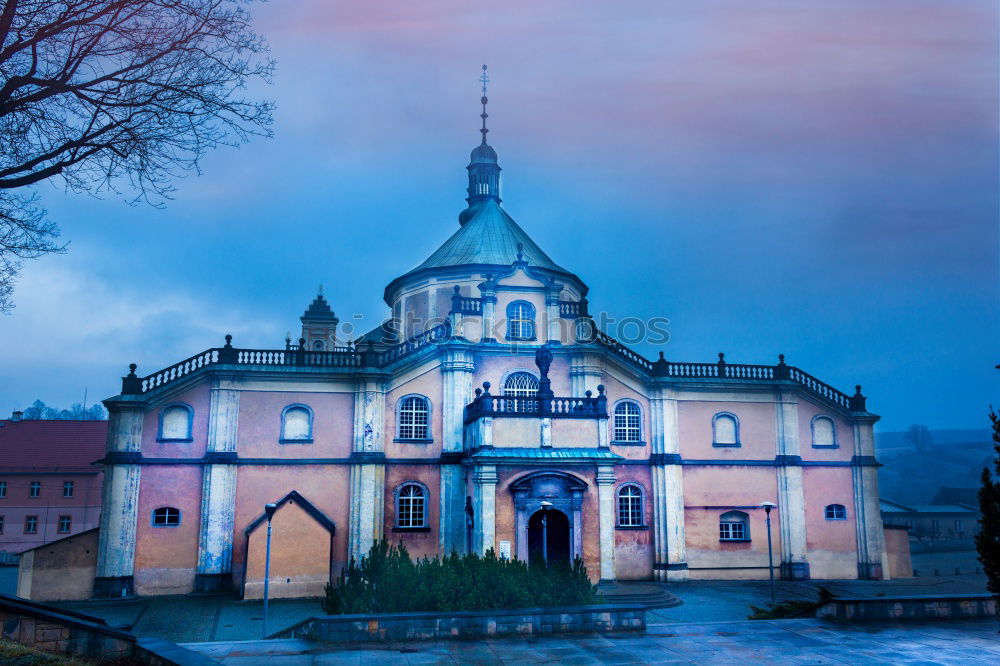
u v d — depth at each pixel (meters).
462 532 37.94
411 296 47.41
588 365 41.50
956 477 160.38
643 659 16.88
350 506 37.50
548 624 19.42
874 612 21.23
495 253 47.16
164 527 35.66
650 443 41.81
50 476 60.41
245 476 36.88
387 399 39.09
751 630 19.91
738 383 43.28
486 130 57.31
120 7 13.44
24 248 14.19
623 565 40.16
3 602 15.54
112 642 15.44
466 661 16.64
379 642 18.33
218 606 32.84
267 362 38.34
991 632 19.64
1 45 12.70
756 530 42.12
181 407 36.97
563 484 35.06
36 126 13.86
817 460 43.94
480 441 35.62
